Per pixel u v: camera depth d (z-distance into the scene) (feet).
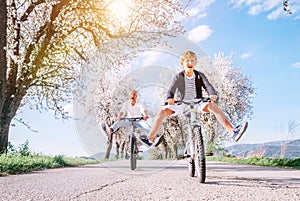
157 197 11.07
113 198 10.89
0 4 34.04
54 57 45.39
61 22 42.39
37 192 12.10
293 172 21.06
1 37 34.09
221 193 11.85
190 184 14.38
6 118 38.06
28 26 44.86
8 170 20.90
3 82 34.58
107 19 43.45
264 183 14.66
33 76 40.29
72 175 18.89
